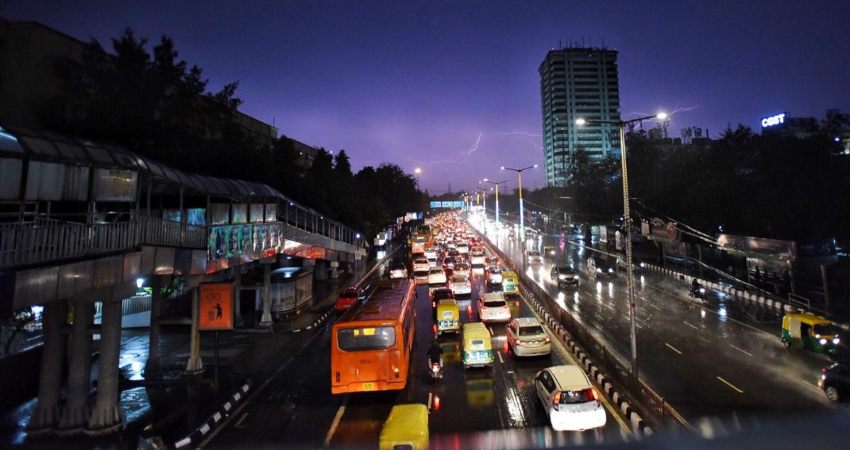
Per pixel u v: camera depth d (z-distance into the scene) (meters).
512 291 38.44
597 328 26.47
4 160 10.02
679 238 49.22
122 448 13.40
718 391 16.55
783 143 38.59
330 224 43.62
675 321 28.02
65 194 11.59
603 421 13.27
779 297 33.72
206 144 23.94
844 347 21.38
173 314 28.28
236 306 29.05
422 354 22.52
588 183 73.25
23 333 19.22
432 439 13.13
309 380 19.38
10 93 20.45
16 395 16.98
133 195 13.86
